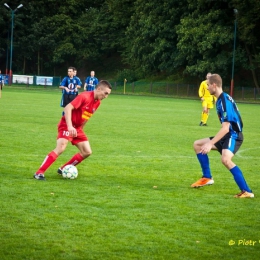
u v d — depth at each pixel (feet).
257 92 444.96
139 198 66.39
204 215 59.16
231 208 62.90
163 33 477.77
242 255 46.65
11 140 117.60
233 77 461.37
